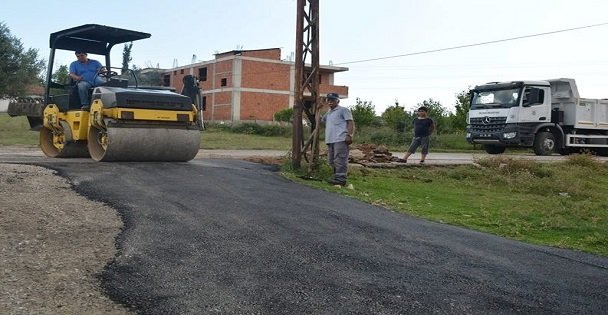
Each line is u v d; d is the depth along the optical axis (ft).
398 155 72.02
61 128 40.75
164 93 37.76
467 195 42.19
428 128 54.54
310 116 43.09
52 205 23.82
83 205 24.27
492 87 75.46
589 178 56.39
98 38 41.88
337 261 19.85
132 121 36.04
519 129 72.79
